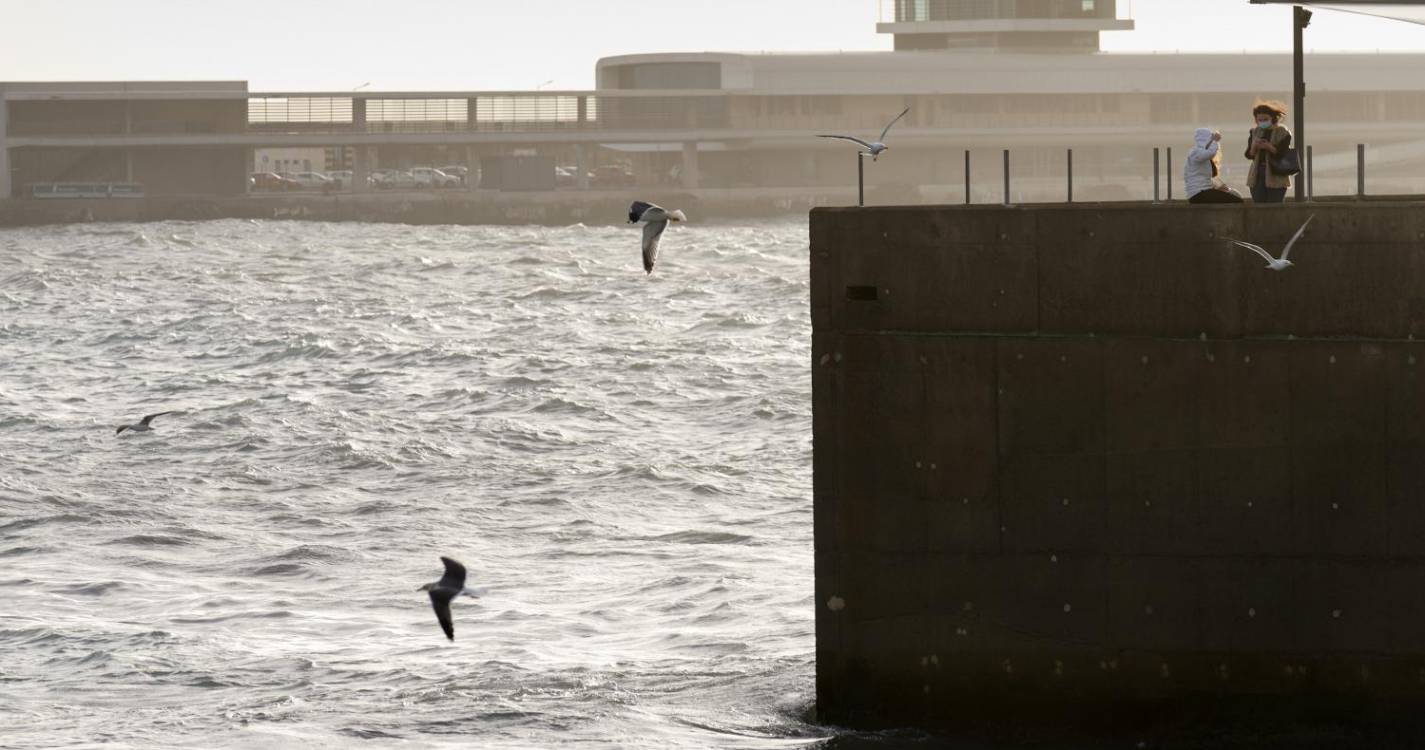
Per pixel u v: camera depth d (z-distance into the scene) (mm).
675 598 82000
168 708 64812
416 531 100500
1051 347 53406
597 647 73312
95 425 142625
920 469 54812
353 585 87250
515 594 84375
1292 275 51562
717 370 167750
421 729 60812
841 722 56469
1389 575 51781
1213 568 52875
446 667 69750
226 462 124438
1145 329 52688
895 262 54438
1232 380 52219
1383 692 52125
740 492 109812
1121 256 52750
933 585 55062
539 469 119000
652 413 144750
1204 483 52688
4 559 93750
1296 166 56812
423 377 170125
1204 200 54438
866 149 54406
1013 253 53531
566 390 157250
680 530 98938
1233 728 53156
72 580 88312
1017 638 54500
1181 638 53281
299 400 152875
